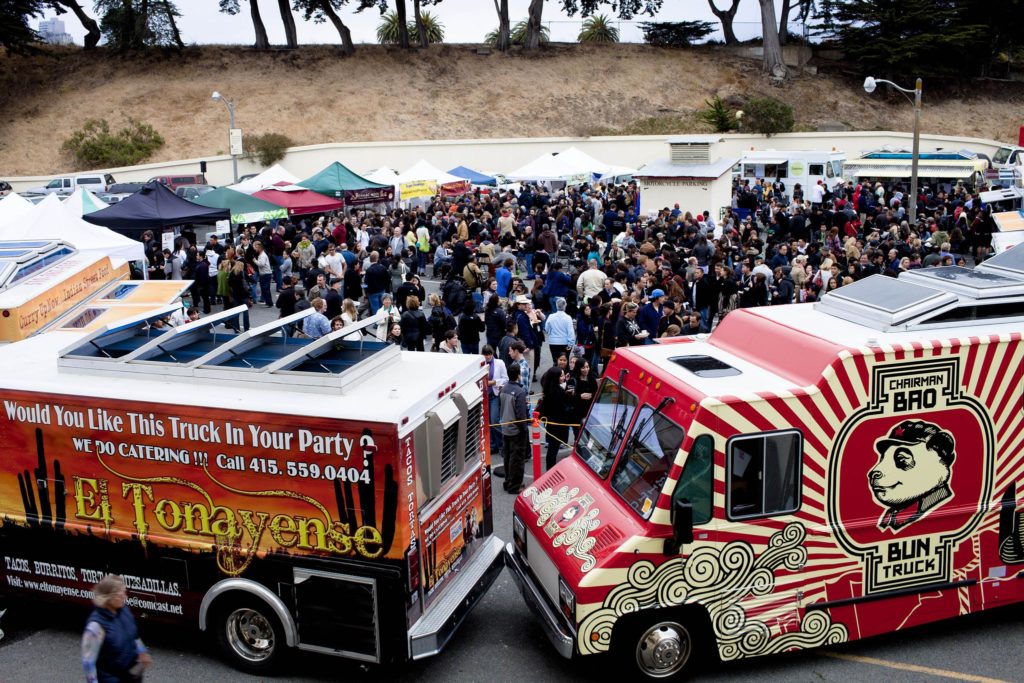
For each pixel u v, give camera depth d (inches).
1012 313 283.6
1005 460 276.5
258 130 1920.5
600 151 1963.6
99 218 815.1
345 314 541.6
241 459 261.3
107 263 472.7
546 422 428.1
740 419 253.6
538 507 299.9
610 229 1053.8
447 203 1213.7
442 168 1916.8
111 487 277.7
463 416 291.4
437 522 273.7
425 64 2242.9
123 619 225.5
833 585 267.3
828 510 263.7
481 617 316.2
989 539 278.7
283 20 2251.5
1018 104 2242.9
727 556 258.1
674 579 256.1
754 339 296.2
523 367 470.0
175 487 270.5
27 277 421.4
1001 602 282.8
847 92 2245.3
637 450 275.1
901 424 265.7
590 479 294.7
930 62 2266.2
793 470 259.4
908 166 1509.6
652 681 265.0
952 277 301.0
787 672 272.7
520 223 1096.8
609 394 305.9
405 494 250.1
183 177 1576.0
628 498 269.1
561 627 262.1
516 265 871.1
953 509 274.1
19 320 380.5
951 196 1349.7
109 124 1903.3
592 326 572.4
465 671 279.6
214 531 268.7
